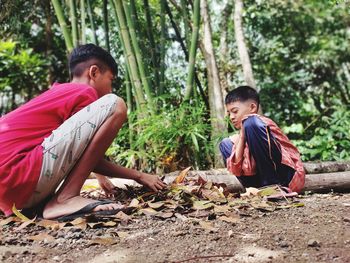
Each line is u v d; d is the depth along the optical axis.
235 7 2.94
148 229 1.03
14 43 3.19
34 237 0.97
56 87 1.21
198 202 1.23
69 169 1.13
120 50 2.95
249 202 1.31
